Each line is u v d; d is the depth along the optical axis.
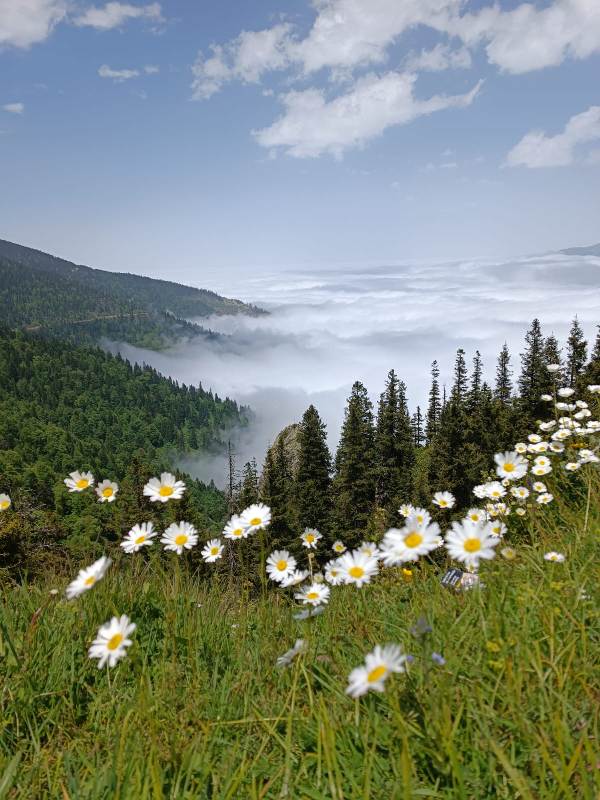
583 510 4.53
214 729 2.54
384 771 2.13
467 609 3.00
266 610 3.77
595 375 32.69
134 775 2.24
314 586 3.19
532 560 3.55
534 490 4.69
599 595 2.97
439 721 2.10
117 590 3.82
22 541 11.54
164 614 3.65
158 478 3.48
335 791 2.01
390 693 2.18
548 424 6.18
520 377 42.38
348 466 43.28
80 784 2.27
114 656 2.20
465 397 47.19
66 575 4.43
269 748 2.46
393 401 49.75
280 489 42.28
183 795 2.07
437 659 2.10
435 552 4.28
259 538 3.54
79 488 3.92
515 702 2.15
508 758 2.05
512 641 2.58
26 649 3.28
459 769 1.87
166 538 3.47
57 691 2.91
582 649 2.54
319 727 2.19
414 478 44.00
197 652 3.26
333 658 3.00
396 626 3.23
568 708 2.19
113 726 2.66
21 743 2.62
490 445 38.50
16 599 4.12
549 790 1.86
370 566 2.92
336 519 42.66
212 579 4.36
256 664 3.20
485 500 5.19
